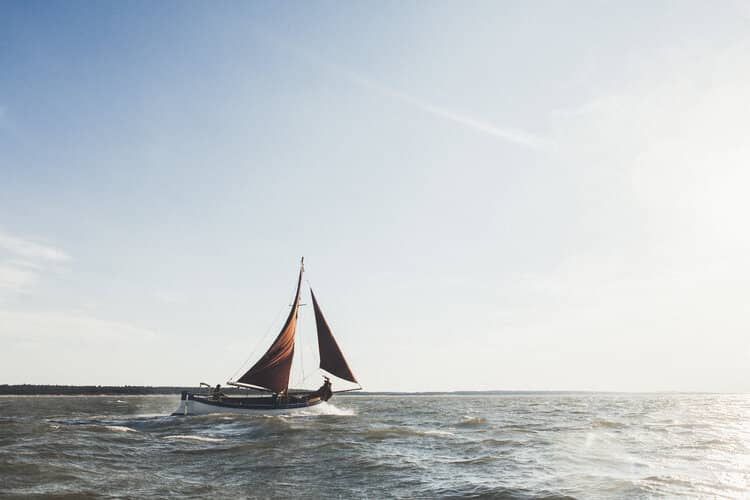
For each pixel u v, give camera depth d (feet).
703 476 59.06
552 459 72.64
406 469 64.95
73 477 57.16
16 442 81.25
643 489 52.06
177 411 150.00
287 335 167.63
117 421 134.72
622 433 108.47
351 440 93.04
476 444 89.20
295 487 55.11
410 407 280.92
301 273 173.78
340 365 164.55
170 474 61.36
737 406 279.28
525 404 334.03
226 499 49.70
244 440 92.73
